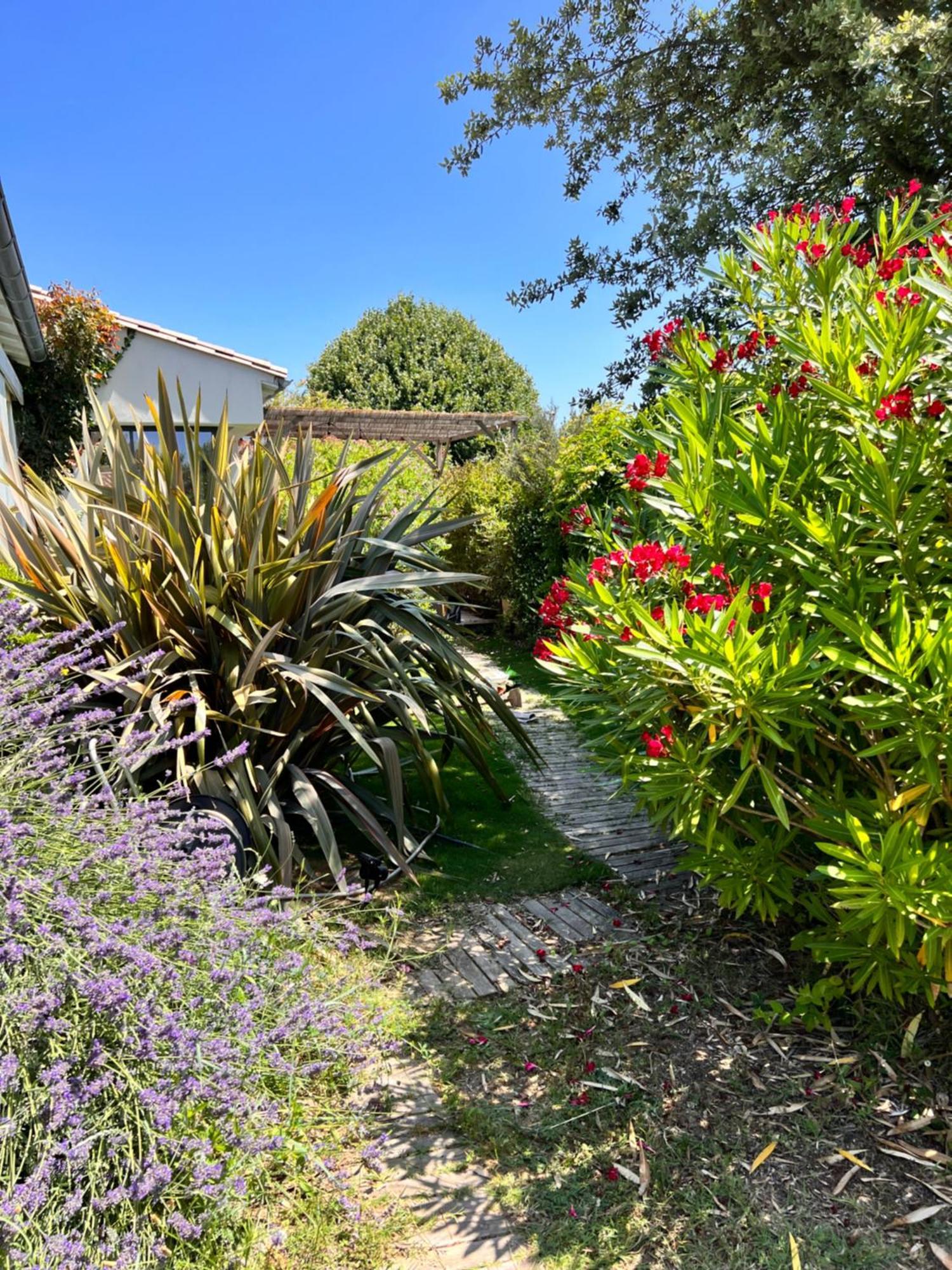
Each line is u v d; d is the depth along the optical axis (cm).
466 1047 231
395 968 271
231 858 215
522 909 321
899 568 224
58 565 345
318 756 369
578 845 388
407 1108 206
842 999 254
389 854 318
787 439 241
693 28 625
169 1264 138
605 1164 189
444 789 427
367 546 396
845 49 478
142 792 298
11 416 837
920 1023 238
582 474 768
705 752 217
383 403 2547
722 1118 204
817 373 236
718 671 198
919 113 455
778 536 235
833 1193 181
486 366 2692
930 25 417
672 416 312
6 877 155
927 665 188
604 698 267
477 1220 171
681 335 309
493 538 947
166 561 325
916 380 232
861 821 223
